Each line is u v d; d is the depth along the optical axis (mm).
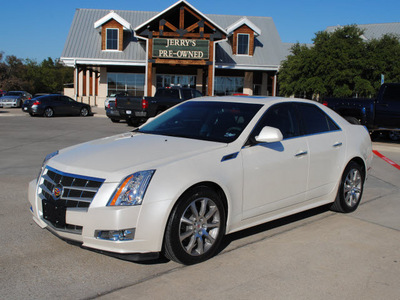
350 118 8797
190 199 3750
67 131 15547
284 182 4688
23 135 14055
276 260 4055
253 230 4938
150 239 3549
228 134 4480
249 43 30953
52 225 3824
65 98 23672
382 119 12805
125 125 18625
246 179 4266
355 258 4156
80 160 3949
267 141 4297
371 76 22984
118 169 3660
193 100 5512
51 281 3521
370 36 39125
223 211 4059
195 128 4770
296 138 4926
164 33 24688
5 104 32562
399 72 22281
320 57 22516
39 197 4035
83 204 3617
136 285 3482
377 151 12125
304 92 24891
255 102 4957
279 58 31562
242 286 3500
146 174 3609
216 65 29141
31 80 64688
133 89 31172
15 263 3857
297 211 4996
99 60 28672
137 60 28922
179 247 3709
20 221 5023
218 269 3824
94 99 33875
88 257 4035
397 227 5156
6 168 8305
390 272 3854
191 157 3920
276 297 3330
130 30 30578
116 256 3598
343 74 21750
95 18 33281
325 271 3838
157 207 3549
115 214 3465
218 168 4012
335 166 5406
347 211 5711
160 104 17438
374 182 7891
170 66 30344
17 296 3256
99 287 3436
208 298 3287
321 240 4633
